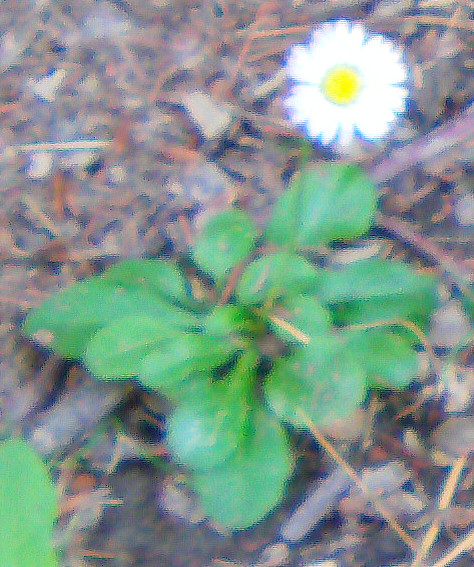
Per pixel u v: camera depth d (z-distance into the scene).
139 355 0.23
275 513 0.24
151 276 0.25
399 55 0.23
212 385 0.23
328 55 0.22
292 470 0.24
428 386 0.25
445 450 0.24
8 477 0.23
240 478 0.23
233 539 0.24
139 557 0.24
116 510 0.24
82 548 0.24
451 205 0.27
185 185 0.27
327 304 0.24
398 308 0.24
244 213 0.25
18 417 0.25
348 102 0.22
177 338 0.23
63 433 0.25
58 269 0.27
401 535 0.24
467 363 0.25
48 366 0.25
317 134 0.22
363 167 0.27
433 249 0.26
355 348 0.23
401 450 0.24
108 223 0.27
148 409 0.25
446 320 0.25
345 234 0.24
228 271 0.25
